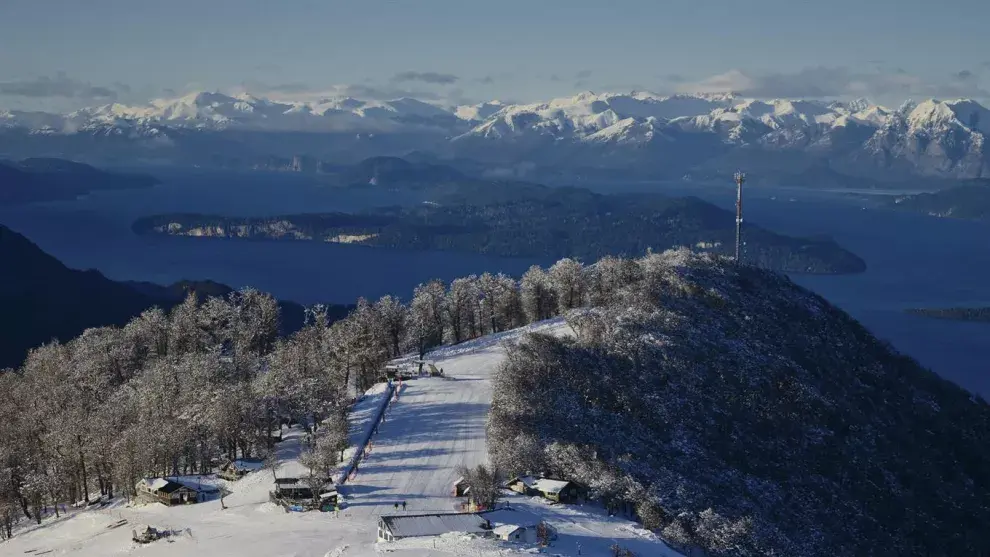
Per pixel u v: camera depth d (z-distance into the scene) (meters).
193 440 178.62
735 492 158.12
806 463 177.88
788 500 162.88
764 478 167.62
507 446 158.00
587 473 150.38
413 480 154.88
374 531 133.00
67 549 140.50
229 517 145.62
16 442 180.12
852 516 165.75
